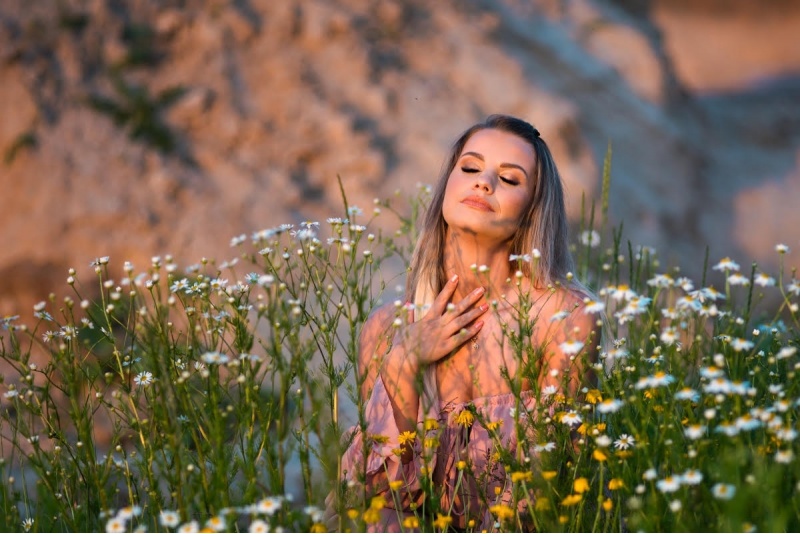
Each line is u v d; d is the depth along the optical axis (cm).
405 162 948
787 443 215
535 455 247
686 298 252
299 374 224
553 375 254
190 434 260
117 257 763
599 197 1078
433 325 285
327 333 248
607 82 1298
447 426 279
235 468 248
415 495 281
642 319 320
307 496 229
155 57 922
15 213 769
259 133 901
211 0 986
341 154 920
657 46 1619
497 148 300
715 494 196
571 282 313
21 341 692
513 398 281
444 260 314
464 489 271
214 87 915
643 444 222
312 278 258
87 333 328
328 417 245
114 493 262
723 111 1725
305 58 994
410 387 280
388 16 1111
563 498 241
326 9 1041
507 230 297
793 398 243
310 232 258
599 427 243
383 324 314
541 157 308
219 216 815
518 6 1304
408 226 359
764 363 272
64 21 901
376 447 280
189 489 235
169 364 250
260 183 861
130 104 870
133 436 290
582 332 285
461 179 300
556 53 1270
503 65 1123
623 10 1791
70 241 761
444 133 994
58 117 828
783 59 1970
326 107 952
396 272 668
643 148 1277
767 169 1568
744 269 1337
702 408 245
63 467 275
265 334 451
